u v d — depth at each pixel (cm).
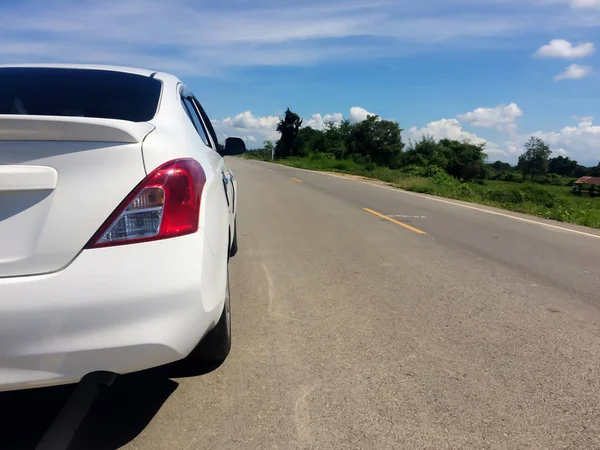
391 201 1348
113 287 215
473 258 674
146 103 321
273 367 338
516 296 509
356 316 435
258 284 521
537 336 404
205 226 253
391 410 290
